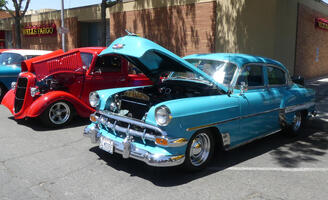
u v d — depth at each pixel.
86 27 18.42
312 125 6.83
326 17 17.88
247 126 4.55
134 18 14.61
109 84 6.91
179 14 12.85
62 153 4.68
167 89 4.76
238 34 11.31
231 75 4.58
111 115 4.12
